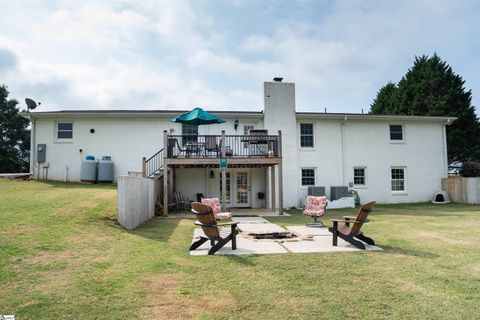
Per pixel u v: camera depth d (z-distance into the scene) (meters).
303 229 9.36
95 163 15.48
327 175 17.64
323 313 3.44
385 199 18.14
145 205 10.89
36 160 15.88
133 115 15.96
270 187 16.70
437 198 18.42
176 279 4.55
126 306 3.61
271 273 4.86
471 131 27.70
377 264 5.35
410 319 3.30
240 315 3.40
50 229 6.84
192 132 16.53
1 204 8.74
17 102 34.44
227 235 6.84
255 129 16.11
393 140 18.55
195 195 16.47
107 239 6.90
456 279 4.56
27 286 4.10
